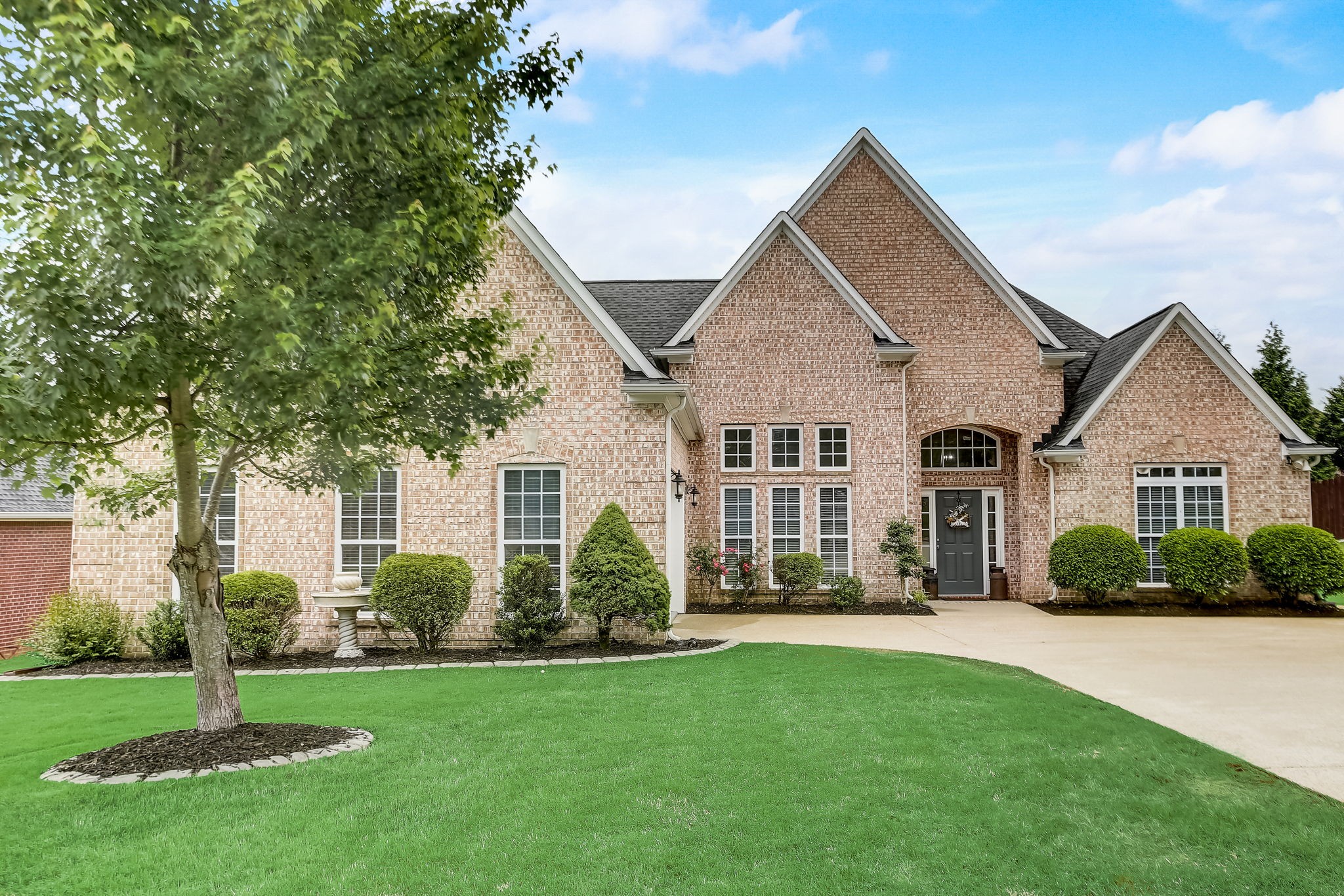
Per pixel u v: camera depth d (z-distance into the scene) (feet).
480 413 24.27
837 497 60.85
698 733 24.17
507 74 23.24
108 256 15.67
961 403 63.62
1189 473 61.26
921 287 64.69
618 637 42.19
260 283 17.92
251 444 22.98
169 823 17.25
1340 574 56.03
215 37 17.40
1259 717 27.12
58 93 15.43
